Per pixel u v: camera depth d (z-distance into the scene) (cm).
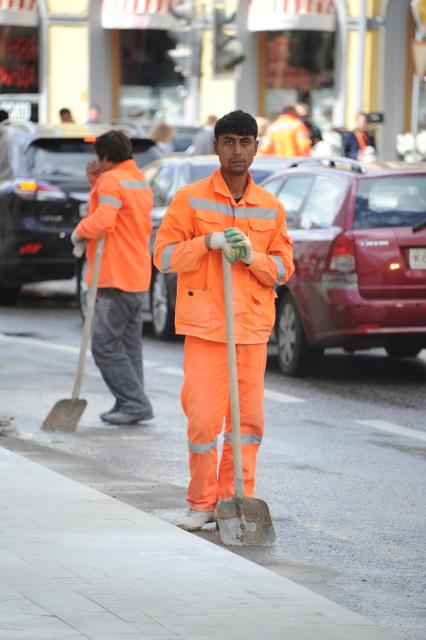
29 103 7794
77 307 4216
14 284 4256
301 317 2862
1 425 2289
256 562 1526
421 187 2828
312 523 1703
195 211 1588
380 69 7969
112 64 7869
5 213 4175
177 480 1927
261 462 2048
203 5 5300
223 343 1595
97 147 2305
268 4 7812
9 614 1216
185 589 1320
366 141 6134
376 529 1681
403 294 2759
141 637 1170
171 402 2566
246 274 1591
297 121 5494
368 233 2767
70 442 2194
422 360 3195
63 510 1623
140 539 1499
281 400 2609
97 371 2933
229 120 1577
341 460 2070
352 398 2645
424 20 5931
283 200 3045
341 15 7869
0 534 1504
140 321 2369
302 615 1259
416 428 2339
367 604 1383
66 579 1334
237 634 1197
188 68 5347
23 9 7700
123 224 2298
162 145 6325
